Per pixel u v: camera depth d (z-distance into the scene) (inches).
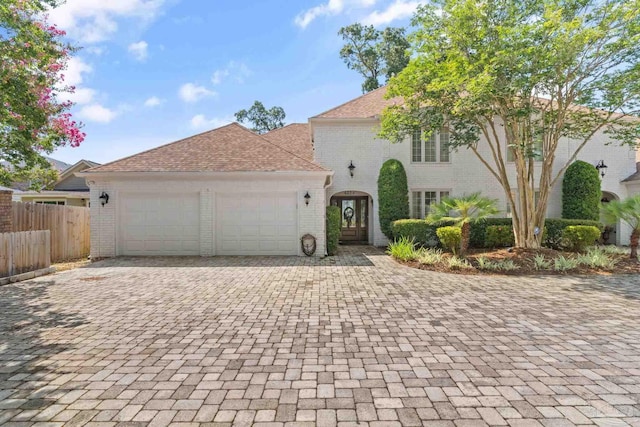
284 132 814.5
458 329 187.5
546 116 438.6
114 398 118.0
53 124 392.2
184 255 471.8
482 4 353.4
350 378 131.6
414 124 425.1
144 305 236.2
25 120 339.9
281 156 492.4
